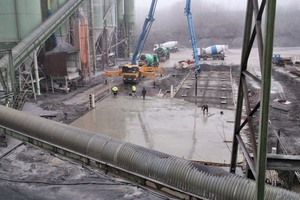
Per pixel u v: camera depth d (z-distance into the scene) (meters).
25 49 34.12
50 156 20.20
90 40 53.50
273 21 5.78
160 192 10.95
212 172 9.58
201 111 32.50
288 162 9.07
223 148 22.59
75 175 17.95
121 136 25.17
